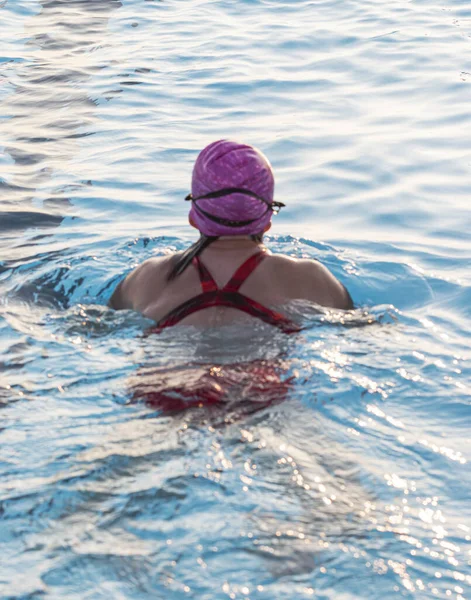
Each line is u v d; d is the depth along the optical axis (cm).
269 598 263
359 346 425
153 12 1661
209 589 266
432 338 452
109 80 1190
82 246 616
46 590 267
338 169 804
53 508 302
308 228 664
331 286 450
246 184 419
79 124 995
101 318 454
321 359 405
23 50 1393
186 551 281
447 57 1216
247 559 278
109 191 762
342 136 905
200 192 425
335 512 301
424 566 279
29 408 371
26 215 698
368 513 303
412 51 1260
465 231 648
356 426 358
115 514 298
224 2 1719
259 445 334
